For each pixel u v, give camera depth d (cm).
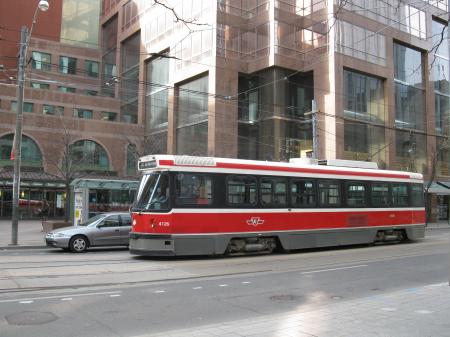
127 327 700
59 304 848
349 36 3941
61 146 4309
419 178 2247
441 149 4444
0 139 4300
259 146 4028
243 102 4150
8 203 4100
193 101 4212
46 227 2689
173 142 4381
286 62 3931
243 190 1588
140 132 4822
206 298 919
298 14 4000
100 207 3216
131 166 4762
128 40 5397
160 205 1455
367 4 3853
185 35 4284
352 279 1159
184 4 4338
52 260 1450
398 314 729
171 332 648
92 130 4641
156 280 1127
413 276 1211
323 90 3869
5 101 4619
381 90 4253
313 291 1002
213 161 1541
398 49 4459
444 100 4909
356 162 2044
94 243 1803
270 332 633
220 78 3909
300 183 1742
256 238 1619
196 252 1469
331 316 721
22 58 2073
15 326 698
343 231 1850
